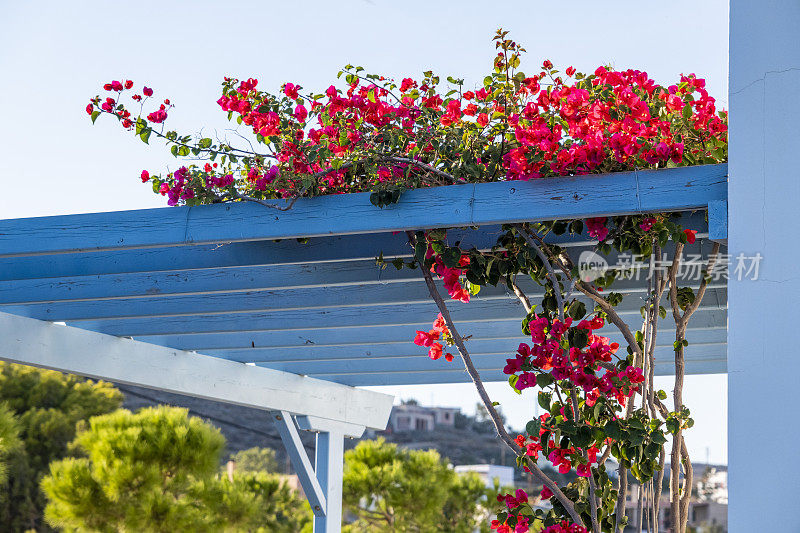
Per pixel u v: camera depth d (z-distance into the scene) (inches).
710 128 120.6
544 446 123.0
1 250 139.4
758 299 97.6
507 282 133.6
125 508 315.0
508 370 126.3
